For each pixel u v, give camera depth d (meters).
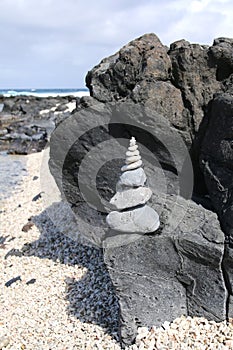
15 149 6.48
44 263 2.36
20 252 2.54
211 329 1.47
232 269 1.42
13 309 1.91
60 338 1.64
